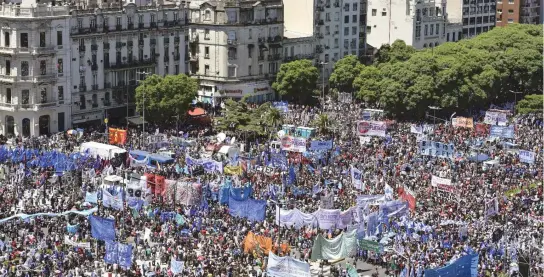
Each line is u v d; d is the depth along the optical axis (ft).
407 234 633.20
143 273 566.36
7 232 624.59
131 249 569.64
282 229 642.22
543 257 554.46
